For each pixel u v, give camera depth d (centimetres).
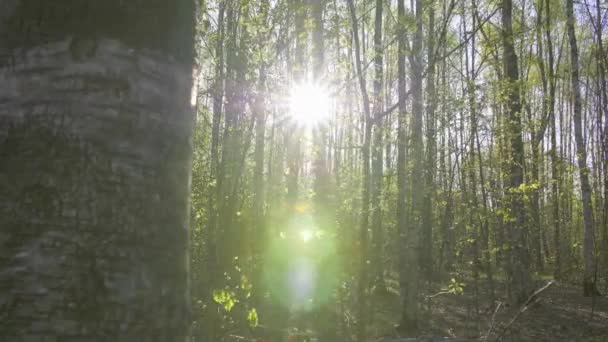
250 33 604
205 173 677
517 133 1052
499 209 959
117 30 125
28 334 112
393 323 985
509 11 1112
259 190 1092
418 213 998
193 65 142
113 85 123
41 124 119
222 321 559
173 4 135
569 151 2577
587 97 2431
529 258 1184
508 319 1012
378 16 1035
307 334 709
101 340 116
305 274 801
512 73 1148
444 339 810
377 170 1210
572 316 1075
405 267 962
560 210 2134
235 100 605
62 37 122
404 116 1144
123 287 119
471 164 955
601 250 1538
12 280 113
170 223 130
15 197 116
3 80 121
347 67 750
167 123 131
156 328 124
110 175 121
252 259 712
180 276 132
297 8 653
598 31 1680
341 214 1093
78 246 116
